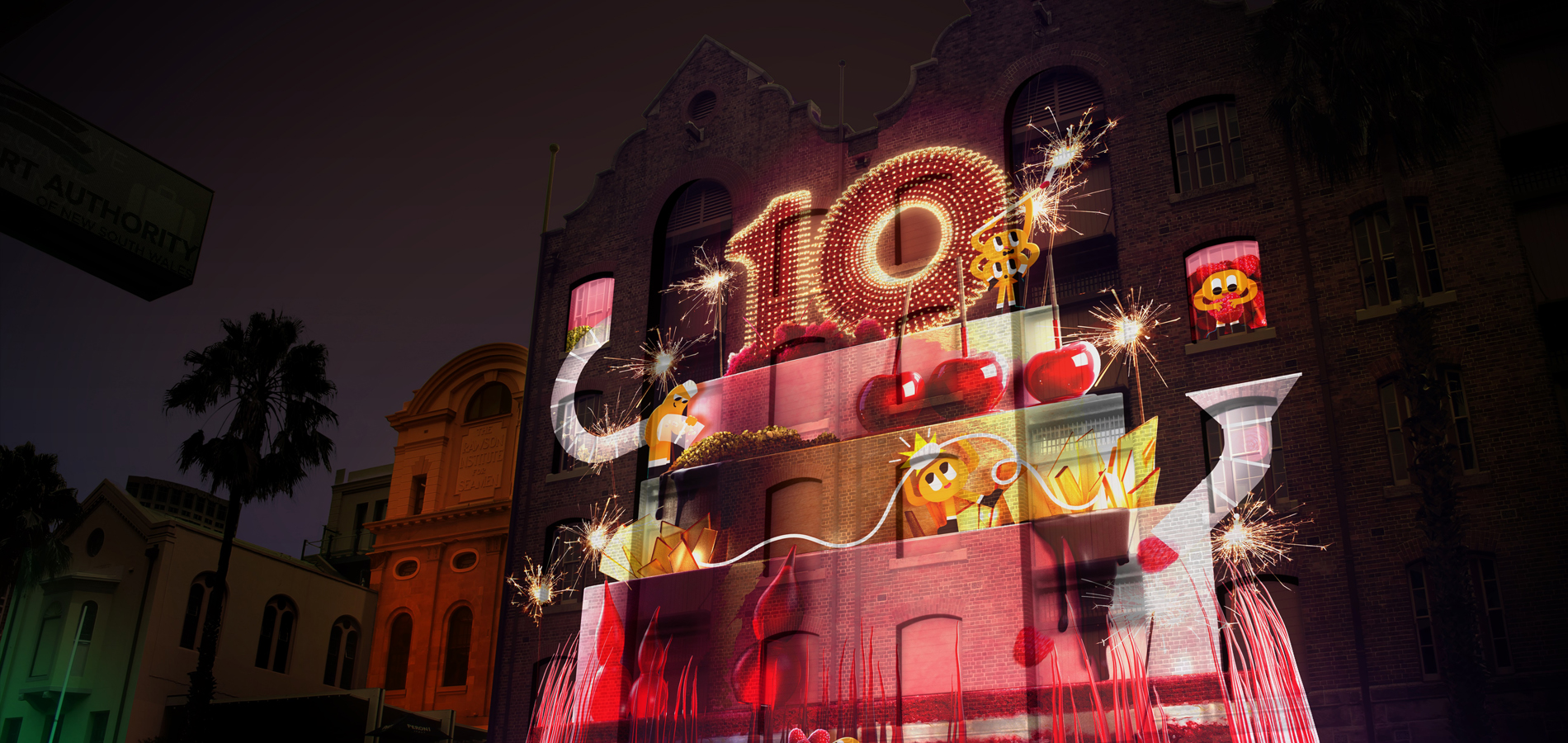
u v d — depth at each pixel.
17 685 36.66
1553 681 19.84
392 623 41.41
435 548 41.22
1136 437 24.81
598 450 32.19
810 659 26.56
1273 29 24.78
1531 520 20.94
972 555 25.45
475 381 43.19
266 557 39.28
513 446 41.19
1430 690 20.61
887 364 28.53
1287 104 24.02
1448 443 21.27
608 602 29.95
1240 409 24.09
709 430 30.66
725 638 27.73
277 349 34.97
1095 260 28.22
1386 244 24.08
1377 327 23.38
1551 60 24.06
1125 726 22.53
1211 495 23.59
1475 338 22.52
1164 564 23.42
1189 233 25.98
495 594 39.06
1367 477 22.53
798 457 28.64
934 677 24.94
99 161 13.79
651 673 28.47
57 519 38.03
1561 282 22.94
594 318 34.28
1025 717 23.56
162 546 36.50
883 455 27.62
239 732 34.91
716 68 35.53
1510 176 23.98
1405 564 21.64
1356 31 22.53
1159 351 25.36
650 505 30.48
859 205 30.78
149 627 35.38
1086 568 24.20
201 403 33.94
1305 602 22.20
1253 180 25.66
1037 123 29.27
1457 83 22.25
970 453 26.44
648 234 34.19
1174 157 26.97
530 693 30.19
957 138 29.92
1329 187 24.80
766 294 31.34
